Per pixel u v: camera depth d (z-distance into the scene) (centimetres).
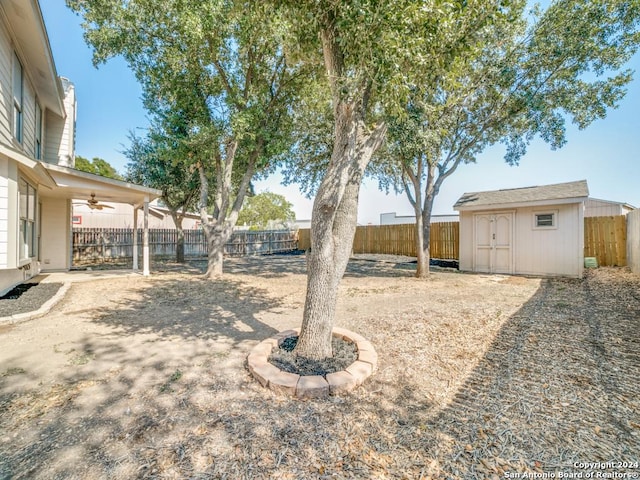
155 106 836
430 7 219
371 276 921
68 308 503
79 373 276
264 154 902
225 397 237
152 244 1538
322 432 197
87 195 863
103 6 726
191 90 791
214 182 1241
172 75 767
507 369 285
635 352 311
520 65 742
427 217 891
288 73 845
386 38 225
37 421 206
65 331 390
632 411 215
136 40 768
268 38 682
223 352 326
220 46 764
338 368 277
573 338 357
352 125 285
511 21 283
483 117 817
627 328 383
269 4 298
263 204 3741
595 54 699
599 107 748
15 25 601
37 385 254
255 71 837
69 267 944
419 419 212
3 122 569
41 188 768
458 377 272
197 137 734
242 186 916
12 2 541
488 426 203
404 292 664
